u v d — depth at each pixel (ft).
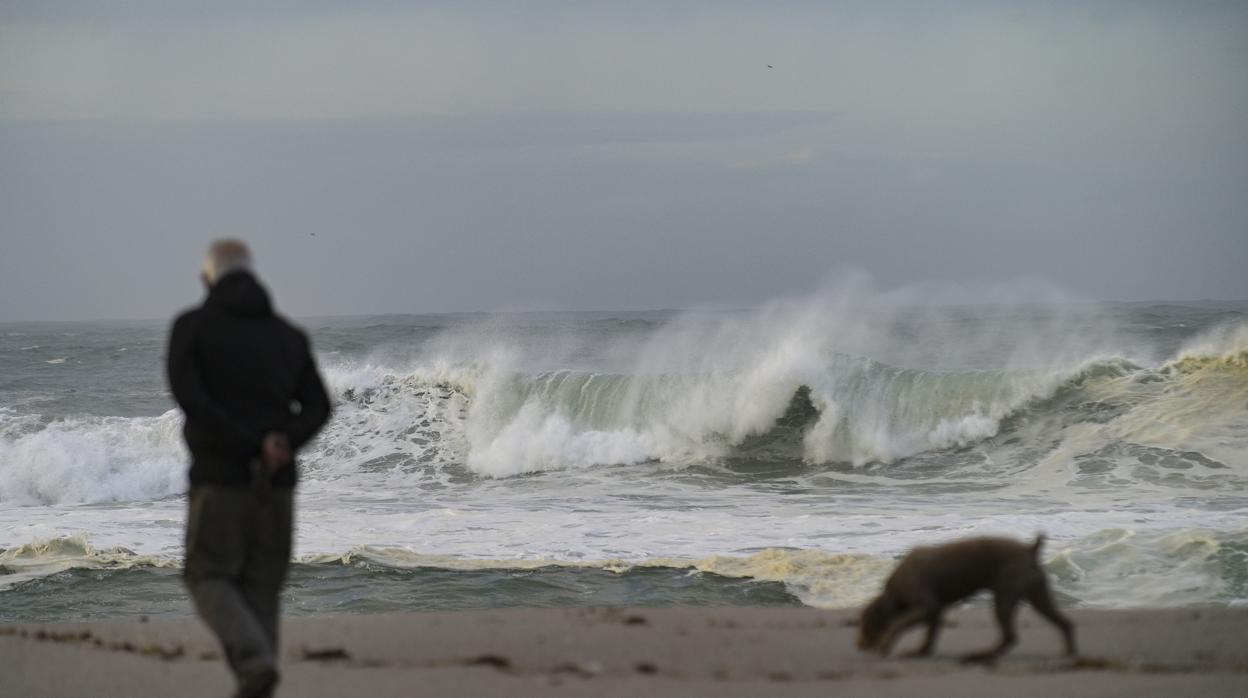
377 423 334.24
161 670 72.90
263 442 57.31
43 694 65.77
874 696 57.67
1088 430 281.54
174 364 57.16
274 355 58.65
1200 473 244.83
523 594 148.15
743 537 189.06
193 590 57.77
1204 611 97.19
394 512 232.12
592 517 217.77
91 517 234.38
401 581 156.35
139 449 307.37
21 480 281.54
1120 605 129.80
